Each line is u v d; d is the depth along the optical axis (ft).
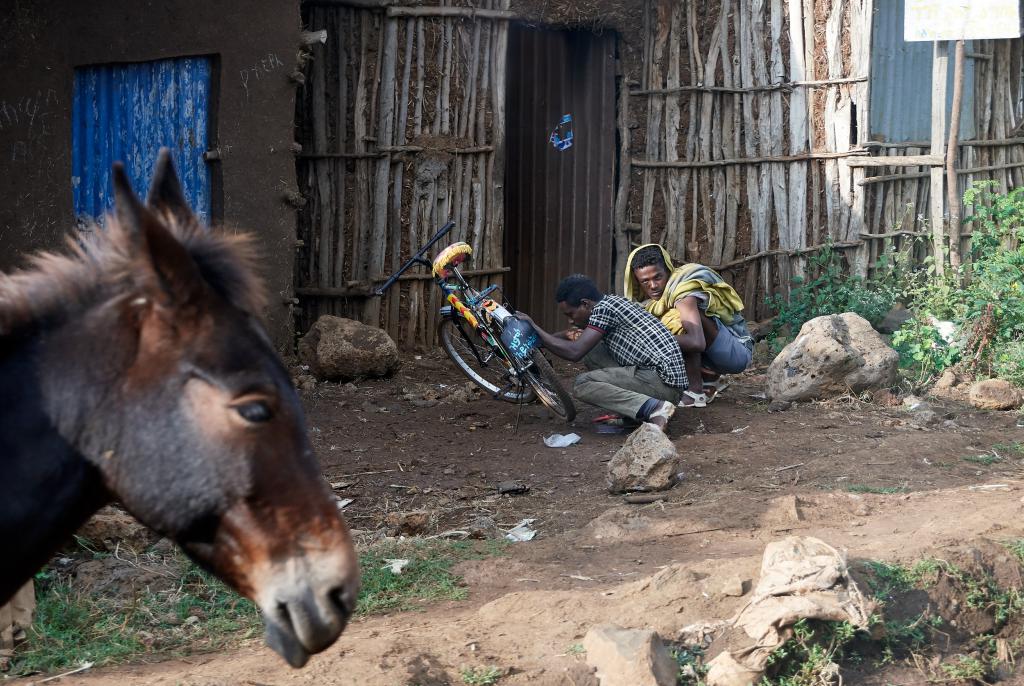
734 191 34.40
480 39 32.60
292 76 29.32
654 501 19.30
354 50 31.50
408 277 32.42
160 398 7.27
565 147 35.32
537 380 24.77
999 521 16.15
